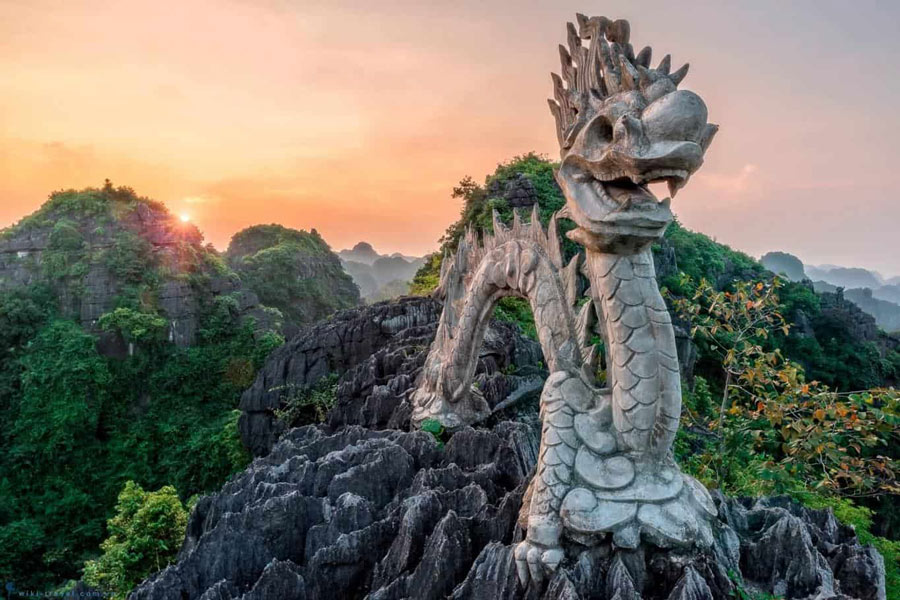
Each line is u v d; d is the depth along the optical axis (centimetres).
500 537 756
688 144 575
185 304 5550
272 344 5656
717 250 5922
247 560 827
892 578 1029
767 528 761
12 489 4403
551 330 881
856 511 1309
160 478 4556
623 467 689
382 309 2530
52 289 5375
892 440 3209
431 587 707
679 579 617
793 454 1270
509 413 1336
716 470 1338
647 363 672
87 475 4581
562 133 760
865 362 4981
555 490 686
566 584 618
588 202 664
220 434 4191
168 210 6350
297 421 2416
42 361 4881
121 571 1475
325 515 889
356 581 806
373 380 1681
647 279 677
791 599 655
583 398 738
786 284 5488
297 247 8488
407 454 987
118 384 5053
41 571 3831
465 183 4231
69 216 5797
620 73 655
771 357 1324
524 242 991
